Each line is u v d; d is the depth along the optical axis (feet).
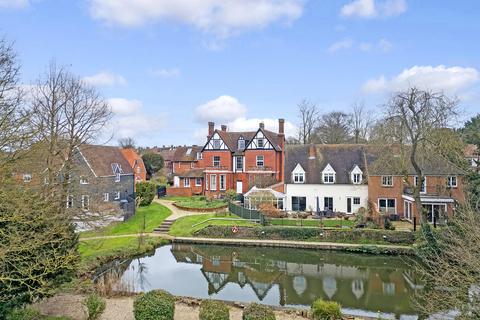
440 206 115.14
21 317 41.09
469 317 32.22
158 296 43.27
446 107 88.58
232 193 155.43
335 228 105.70
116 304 53.83
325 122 222.28
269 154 159.02
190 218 126.11
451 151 92.02
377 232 99.76
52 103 77.77
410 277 76.59
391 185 126.41
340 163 136.67
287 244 101.09
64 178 68.33
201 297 64.28
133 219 126.41
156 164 255.09
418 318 54.19
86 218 70.08
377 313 56.59
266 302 61.62
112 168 135.03
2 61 42.52
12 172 42.70
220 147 170.50
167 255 95.40
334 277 77.05
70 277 49.14
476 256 35.01
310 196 134.31
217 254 96.73
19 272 37.70
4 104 40.88
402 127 95.81
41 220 41.34
